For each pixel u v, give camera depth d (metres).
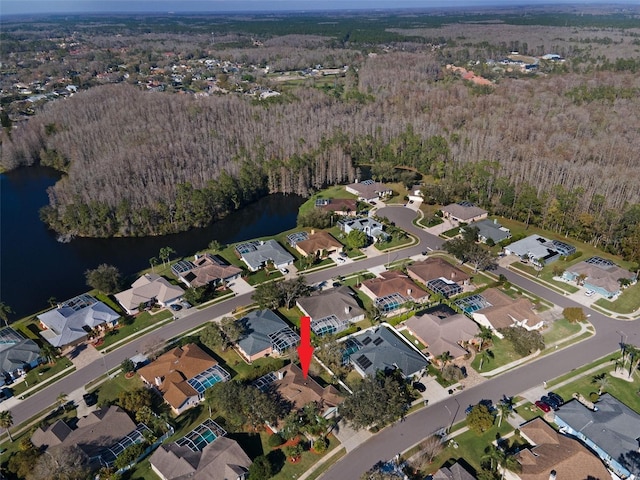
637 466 64.06
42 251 137.12
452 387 80.56
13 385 82.06
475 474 64.62
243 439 70.31
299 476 64.31
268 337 90.44
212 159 182.12
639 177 148.62
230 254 127.50
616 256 123.62
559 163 157.75
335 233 139.75
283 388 76.69
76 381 82.75
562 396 78.50
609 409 73.44
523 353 86.75
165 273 118.31
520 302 99.62
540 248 124.00
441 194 155.38
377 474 60.56
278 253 122.25
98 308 99.69
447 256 125.38
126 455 65.62
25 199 176.38
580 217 130.12
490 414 70.62
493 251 126.38
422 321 94.00
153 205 147.38
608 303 104.44
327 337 85.94
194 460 64.62
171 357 84.31
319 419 70.06
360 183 172.50
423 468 65.75
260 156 184.62
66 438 68.25
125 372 84.00
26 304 109.75
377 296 103.88
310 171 181.00
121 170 163.75
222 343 88.19
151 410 74.00
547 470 62.44
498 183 152.12
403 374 80.94
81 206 142.50
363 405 69.31
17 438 71.75
